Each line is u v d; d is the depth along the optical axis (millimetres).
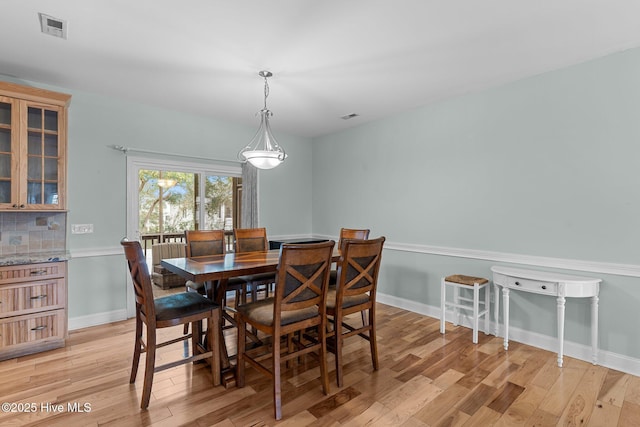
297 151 5258
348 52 2480
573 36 2250
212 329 2242
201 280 2104
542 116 2859
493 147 3182
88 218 3387
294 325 2055
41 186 2873
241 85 3137
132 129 3645
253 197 4695
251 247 3516
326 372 2143
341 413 1938
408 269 3975
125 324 3449
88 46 2393
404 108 3846
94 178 3418
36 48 2418
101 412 1930
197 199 4230
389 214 4195
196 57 2566
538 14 1986
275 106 3775
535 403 2039
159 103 3691
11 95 2689
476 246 3332
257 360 2500
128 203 3646
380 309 4016
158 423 1836
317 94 3375
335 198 5004
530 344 2934
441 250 3623
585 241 2635
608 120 2520
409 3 1875
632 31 2182
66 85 3160
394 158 4117
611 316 2512
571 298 2707
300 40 2301
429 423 1851
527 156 2955
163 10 1946
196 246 3107
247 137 4621
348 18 2029
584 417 1900
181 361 2105
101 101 3441
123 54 2512
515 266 3041
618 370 2459
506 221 3102
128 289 3646
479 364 2555
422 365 2537
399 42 2322
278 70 2789
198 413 1930
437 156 3652
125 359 2617
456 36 2246
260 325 2062
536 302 2906
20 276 2635
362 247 2305
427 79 2992
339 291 2244
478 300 3078
